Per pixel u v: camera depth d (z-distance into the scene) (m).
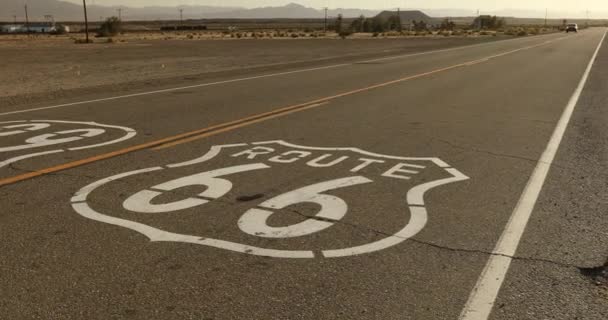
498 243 4.47
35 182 6.05
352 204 5.34
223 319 3.33
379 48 44.12
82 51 42.66
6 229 4.68
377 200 5.48
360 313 3.41
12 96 13.94
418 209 5.24
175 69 24.06
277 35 97.31
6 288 3.68
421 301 3.56
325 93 14.38
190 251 4.26
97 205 5.27
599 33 98.50
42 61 30.25
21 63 28.62
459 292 3.68
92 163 6.89
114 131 9.10
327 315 3.39
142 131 9.09
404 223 4.88
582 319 3.35
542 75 19.92
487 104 12.58
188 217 4.95
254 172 6.46
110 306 3.46
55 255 4.18
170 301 3.53
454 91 15.00
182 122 9.96
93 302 3.51
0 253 4.21
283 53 37.69
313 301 3.55
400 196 5.63
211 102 12.62
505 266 4.05
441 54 33.69
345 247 4.36
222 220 4.88
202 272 3.93
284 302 3.54
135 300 3.54
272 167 6.71
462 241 4.51
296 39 75.06
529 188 6.00
